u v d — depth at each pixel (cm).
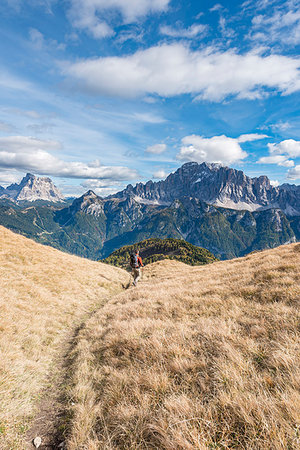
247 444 215
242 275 1095
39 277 1415
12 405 389
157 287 1454
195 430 240
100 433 313
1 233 2009
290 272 880
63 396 459
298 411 230
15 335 672
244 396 272
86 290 1565
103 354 595
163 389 353
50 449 313
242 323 543
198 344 469
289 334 414
